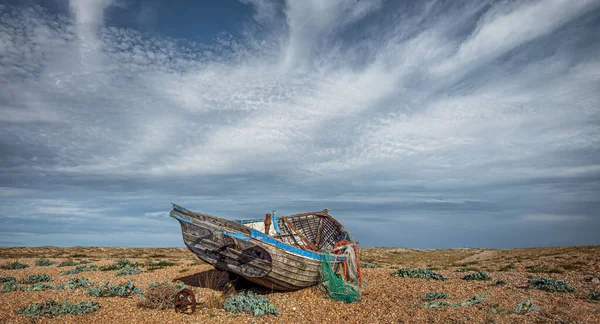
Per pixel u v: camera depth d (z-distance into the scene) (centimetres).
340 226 1939
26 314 1102
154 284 1527
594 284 1534
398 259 3591
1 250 3603
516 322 977
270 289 1503
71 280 1617
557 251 3106
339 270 1549
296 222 2036
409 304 1251
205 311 1181
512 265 2298
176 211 1401
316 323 1078
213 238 1310
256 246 1355
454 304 1200
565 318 1002
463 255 3866
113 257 3184
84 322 1059
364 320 1095
